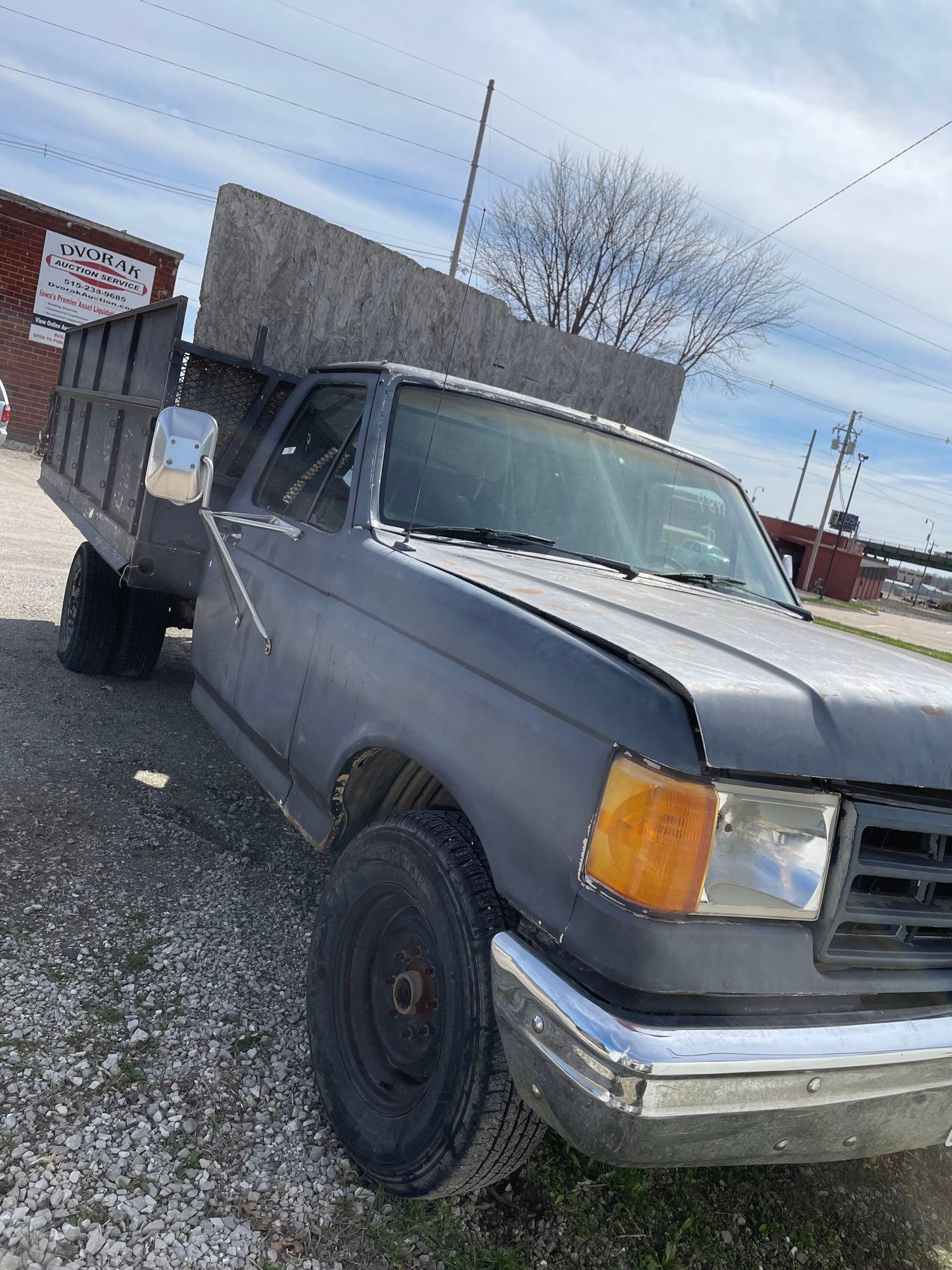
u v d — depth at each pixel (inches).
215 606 152.3
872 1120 72.5
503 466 126.2
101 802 161.0
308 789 112.0
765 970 68.4
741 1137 67.9
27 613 284.0
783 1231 97.4
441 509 118.3
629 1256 88.8
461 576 94.0
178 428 109.0
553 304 1194.0
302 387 152.1
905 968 75.4
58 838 145.3
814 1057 66.8
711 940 66.7
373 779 102.7
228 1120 94.1
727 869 67.1
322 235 188.1
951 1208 107.5
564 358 226.2
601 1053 62.8
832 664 83.1
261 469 151.8
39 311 829.2
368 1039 93.4
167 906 132.4
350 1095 91.7
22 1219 77.9
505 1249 85.7
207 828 160.4
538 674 76.9
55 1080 94.1
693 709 67.3
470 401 130.8
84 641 219.3
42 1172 83.0
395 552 104.7
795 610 131.1
